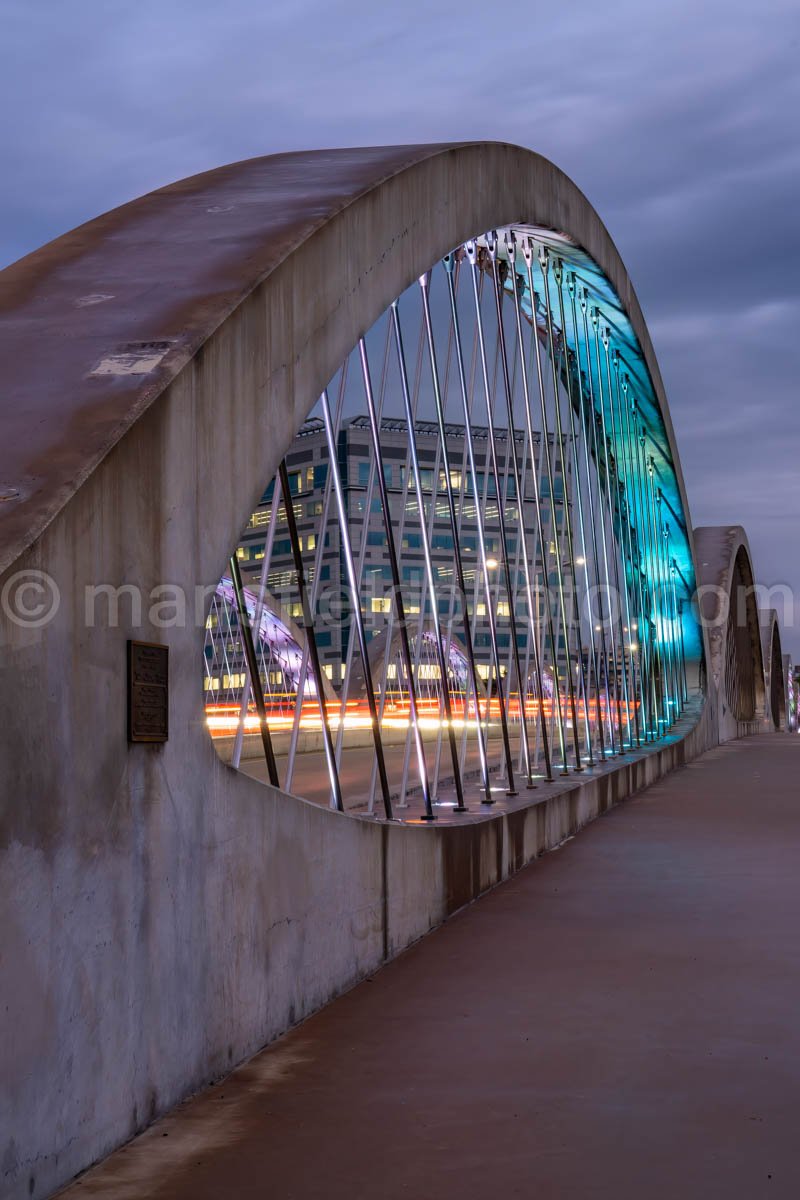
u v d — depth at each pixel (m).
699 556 42.78
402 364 9.02
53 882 3.88
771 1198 3.87
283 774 22.61
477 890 9.90
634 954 7.66
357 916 6.92
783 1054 5.46
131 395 4.61
